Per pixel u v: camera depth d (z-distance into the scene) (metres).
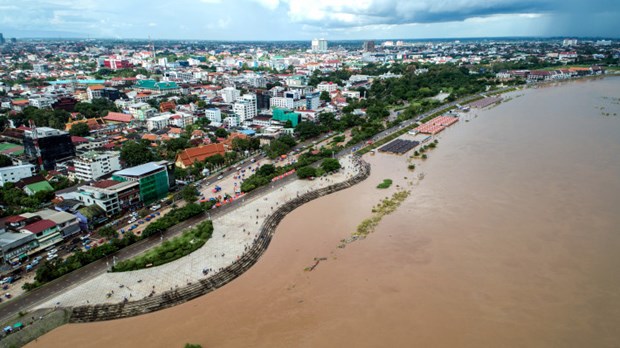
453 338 119.12
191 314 132.12
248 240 174.75
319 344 117.31
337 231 185.50
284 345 117.19
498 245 168.75
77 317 129.75
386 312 130.62
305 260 162.25
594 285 141.75
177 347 117.25
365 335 120.62
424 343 117.38
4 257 152.38
